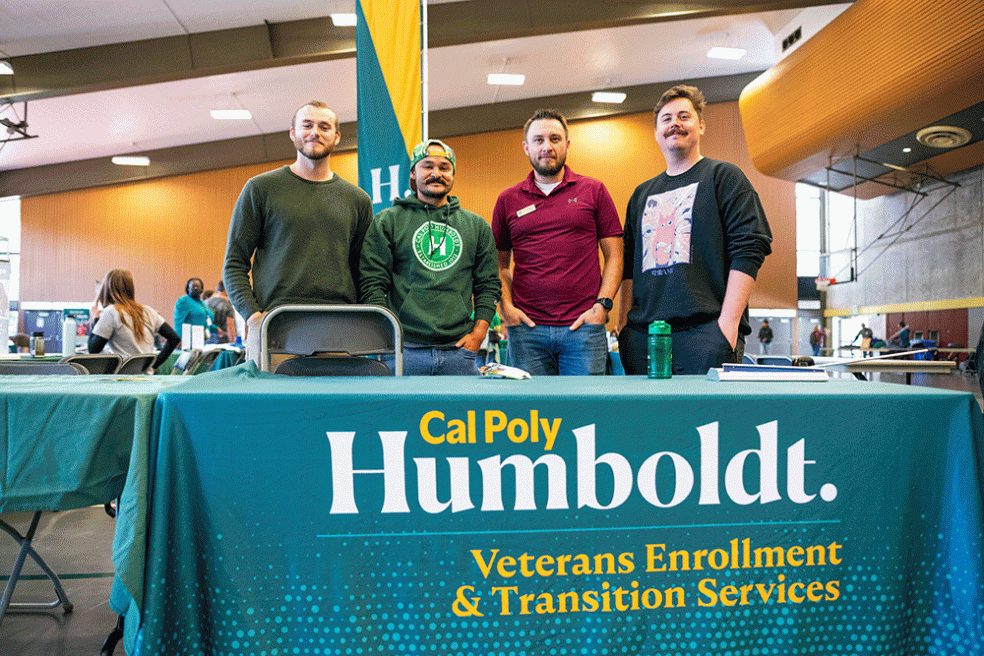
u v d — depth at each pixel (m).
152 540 1.04
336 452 1.08
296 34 10.02
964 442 1.14
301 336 1.84
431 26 9.84
